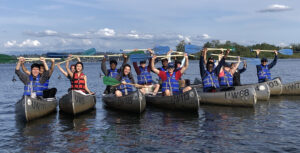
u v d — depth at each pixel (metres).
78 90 8.30
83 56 9.36
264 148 4.69
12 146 5.02
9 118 7.51
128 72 8.66
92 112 8.31
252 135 5.43
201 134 5.58
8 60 8.34
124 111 8.31
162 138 5.36
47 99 8.17
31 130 6.12
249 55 51.12
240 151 4.58
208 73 9.41
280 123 6.35
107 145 5.00
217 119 6.92
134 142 5.15
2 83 21.52
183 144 4.98
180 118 7.15
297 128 5.88
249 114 7.46
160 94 9.62
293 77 21.09
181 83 10.48
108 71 9.86
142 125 6.46
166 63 9.49
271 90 10.72
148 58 9.70
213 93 9.04
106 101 9.15
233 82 11.10
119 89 8.72
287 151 4.54
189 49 9.91
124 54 9.62
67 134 5.77
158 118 7.22
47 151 4.73
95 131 5.98
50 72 8.04
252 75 25.12
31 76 7.66
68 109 7.75
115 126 6.41
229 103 8.76
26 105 6.68
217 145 4.89
